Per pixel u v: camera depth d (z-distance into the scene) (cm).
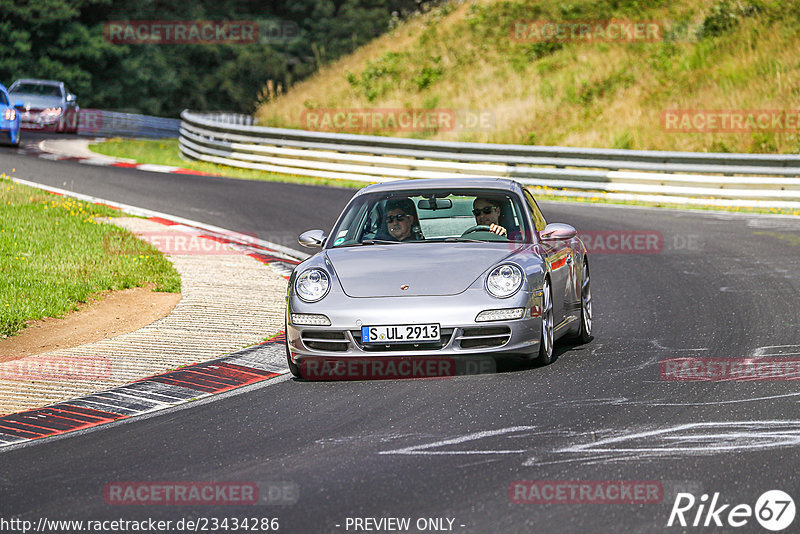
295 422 2328
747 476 1803
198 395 2675
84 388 2764
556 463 1912
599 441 2053
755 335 3203
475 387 2595
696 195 7475
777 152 8662
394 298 2703
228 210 6656
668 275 4556
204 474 1945
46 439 2294
